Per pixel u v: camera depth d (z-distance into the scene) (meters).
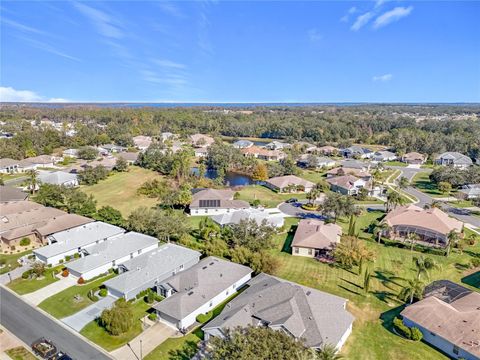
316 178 116.44
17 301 42.03
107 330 36.38
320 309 36.56
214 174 123.75
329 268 51.31
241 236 55.28
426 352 33.62
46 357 32.00
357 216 75.88
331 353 27.53
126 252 52.53
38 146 144.50
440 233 60.00
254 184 109.00
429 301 38.56
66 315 39.28
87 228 60.44
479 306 36.84
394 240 62.81
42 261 52.09
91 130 183.38
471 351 31.20
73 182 100.75
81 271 46.56
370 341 35.12
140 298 42.88
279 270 50.41
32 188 91.19
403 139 170.50
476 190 90.94
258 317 35.62
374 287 45.94
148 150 132.12
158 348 33.88
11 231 58.88
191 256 51.06
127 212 77.75
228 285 42.97
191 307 37.84
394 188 102.69
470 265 52.28
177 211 78.50
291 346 25.25
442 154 143.38
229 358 24.39
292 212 79.50
